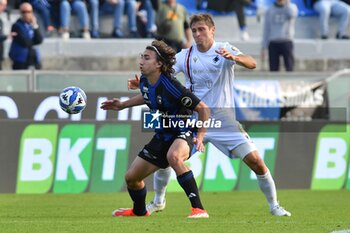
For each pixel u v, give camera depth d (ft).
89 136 144.66
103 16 201.26
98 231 81.51
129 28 197.98
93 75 159.94
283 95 162.50
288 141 154.92
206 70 99.81
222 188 150.51
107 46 194.18
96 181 144.97
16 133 142.31
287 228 85.51
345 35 212.64
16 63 172.04
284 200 132.16
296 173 155.22
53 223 90.27
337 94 164.86
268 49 187.01
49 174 143.23
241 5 202.90
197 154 148.97
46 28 193.57
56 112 150.00
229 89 100.83
